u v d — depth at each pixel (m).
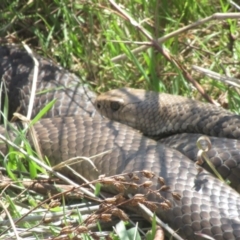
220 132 10.18
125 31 12.34
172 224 8.68
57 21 12.77
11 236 8.42
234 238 8.24
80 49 12.41
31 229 8.47
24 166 9.88
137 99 10.84
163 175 9.05
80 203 9.36
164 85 11.72
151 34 12.37
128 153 9.52
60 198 9.35
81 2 12.42
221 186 8.88
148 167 9.25
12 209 8.95
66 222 8.29
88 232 8.08
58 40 12.75
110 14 12.34
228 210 8.52
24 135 9.83
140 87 11.88
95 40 12.47
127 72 11.99
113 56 12.16
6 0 13.01
